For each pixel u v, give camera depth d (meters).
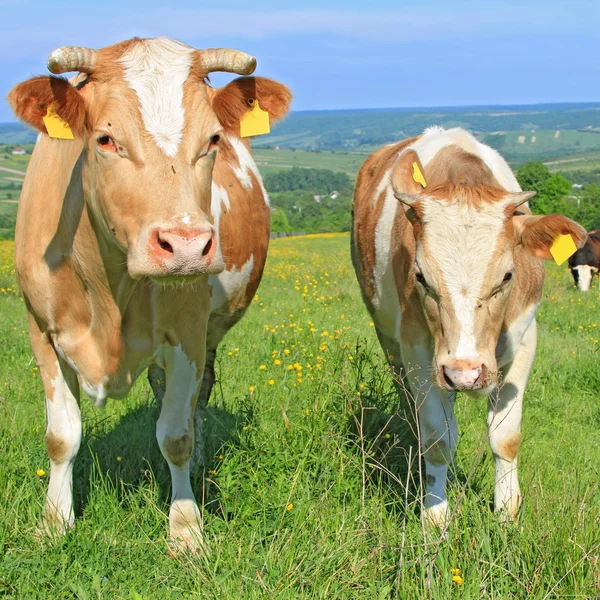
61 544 2.70
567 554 2.51
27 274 2.81
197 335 2.89
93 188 2.54
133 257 2.42
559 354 4.89
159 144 2.44
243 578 2.57
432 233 2.76
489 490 3.11
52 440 2.83
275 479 3.06
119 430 3.46
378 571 2.57
